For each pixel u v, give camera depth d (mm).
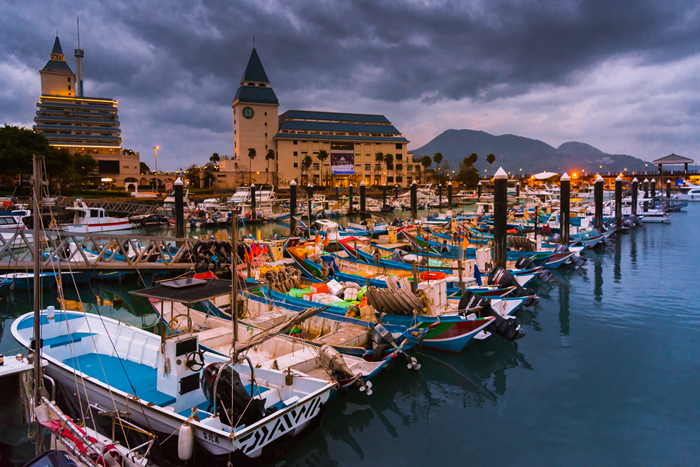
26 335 12469
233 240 10344
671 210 72812
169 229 52375
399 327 14375
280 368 11289
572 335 17016
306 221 59312
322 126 141750
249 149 123625
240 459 8234
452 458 9648
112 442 8164
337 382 10844
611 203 57125
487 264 22812
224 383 8805
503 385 13047
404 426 10977
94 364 12086
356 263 23953
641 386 12828
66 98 118188
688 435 10344
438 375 13719
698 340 16234
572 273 27875
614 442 10141
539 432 10625
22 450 9031
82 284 24375
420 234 35969
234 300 10266
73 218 46531
